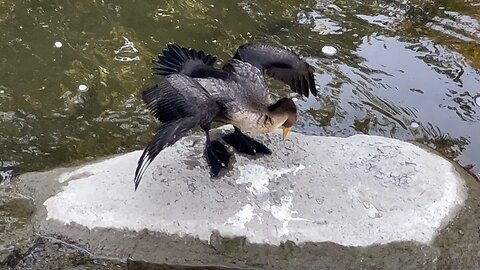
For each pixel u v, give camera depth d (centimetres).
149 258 388
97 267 387
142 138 451
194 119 369
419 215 394
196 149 413
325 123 465
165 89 376
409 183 404
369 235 388
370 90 484
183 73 391
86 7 522
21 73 482
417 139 460
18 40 500
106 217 392
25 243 392
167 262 388
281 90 478
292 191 398
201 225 390
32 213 402
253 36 510
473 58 504
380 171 407
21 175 418
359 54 504
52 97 470
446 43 512
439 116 472
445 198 400
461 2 534
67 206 396
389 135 461
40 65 487
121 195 398
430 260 386
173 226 390
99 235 390
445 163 416
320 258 386
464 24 524
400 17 529
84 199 398
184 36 508
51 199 401
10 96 469
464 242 390
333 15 528
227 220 390
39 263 387
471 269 388
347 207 395
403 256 386
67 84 477
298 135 423
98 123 457
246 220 390
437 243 389
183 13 522
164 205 394
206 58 403
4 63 486
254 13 525
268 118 390
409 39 514
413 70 496
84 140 448
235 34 511
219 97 379
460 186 407
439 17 529
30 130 452
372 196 399
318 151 415
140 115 462
